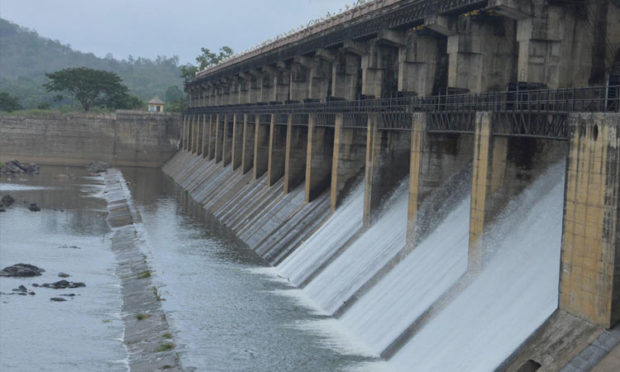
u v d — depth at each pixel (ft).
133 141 612.29
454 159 175.83
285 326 161.89
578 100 123.75
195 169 500.74
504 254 141.49
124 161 611.47
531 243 137.69
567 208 115.24
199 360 140.05
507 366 113.39
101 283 208.95
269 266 228.84
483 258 143.64
